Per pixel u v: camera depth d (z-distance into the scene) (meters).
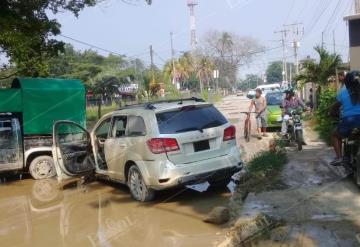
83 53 49.03
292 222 6.02
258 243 5.51
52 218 7.89
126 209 8.05
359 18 17.34
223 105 42.84
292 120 12.31
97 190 9.88
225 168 8.24
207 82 58.16
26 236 6.97
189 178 7.93
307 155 10.55
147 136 8.10
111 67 47.28
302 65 23.31
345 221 5.86
